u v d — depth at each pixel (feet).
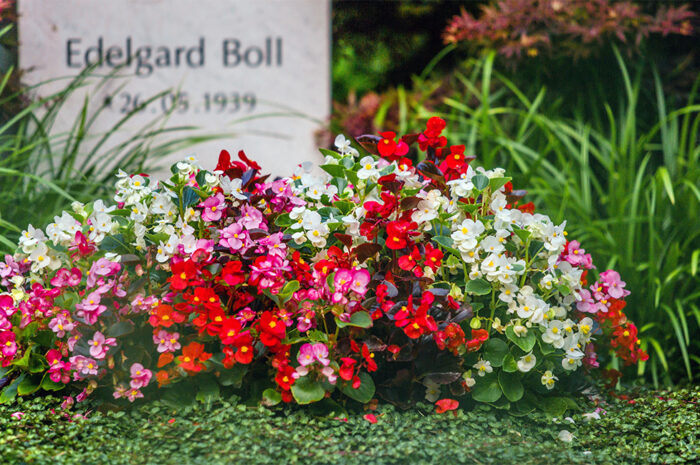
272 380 8.65
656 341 12.85
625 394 10.64
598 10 17.03
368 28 25.86
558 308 8.62
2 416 8.38
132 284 8.41
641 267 13.12
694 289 13.51
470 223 8.36
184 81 20.74
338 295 7.97
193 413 8.39
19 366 8.87
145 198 8.84
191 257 8.27
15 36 18.42
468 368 8.75
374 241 8.71
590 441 8.27
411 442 7.63
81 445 7.73
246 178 9.11
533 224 8.68
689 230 13.79
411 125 17.66
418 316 8.09
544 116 16.97
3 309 8.73
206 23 20.75
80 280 8.64
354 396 8.29
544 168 16.39
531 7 17.31
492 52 17.26
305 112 20.80
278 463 7.30
